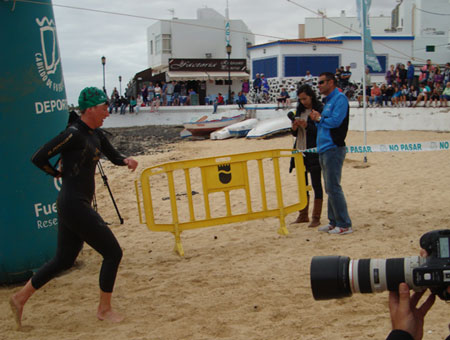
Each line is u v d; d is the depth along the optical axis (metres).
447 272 1.66
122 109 33.88
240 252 6.32
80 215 4.27
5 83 5.33
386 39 33.72
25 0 5.44
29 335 4.23
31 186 5.54
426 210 7.91
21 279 5.65
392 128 22.64
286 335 3.94
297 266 5.59
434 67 23.83
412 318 1.72
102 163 16.91
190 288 5.15
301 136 7.23
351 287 1.89
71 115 6.43
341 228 6.79
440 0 34.59
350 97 26.83
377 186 10.27
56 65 5.82
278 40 33.00
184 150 20.36
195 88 45.12
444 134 20.44
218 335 4.03
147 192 6.49
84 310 4.74
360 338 3.77
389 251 5.93
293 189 10.43
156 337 4.05
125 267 6.00
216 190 6.73
